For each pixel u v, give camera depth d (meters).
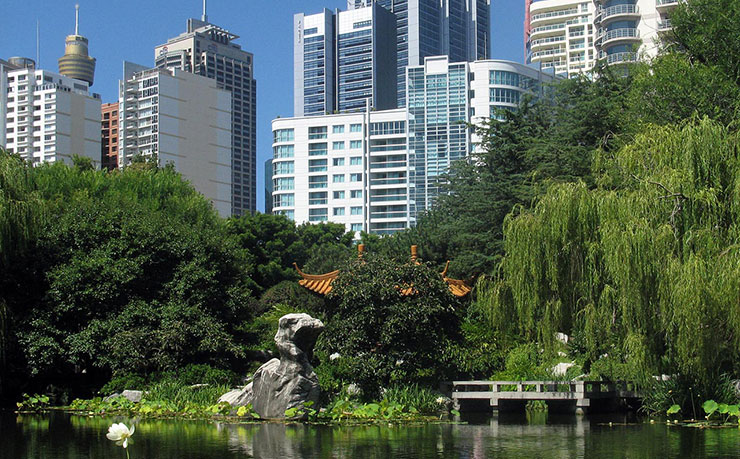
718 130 24.28
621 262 23.16
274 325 43.09
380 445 20.08
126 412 27.84
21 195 32.22
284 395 25.62
